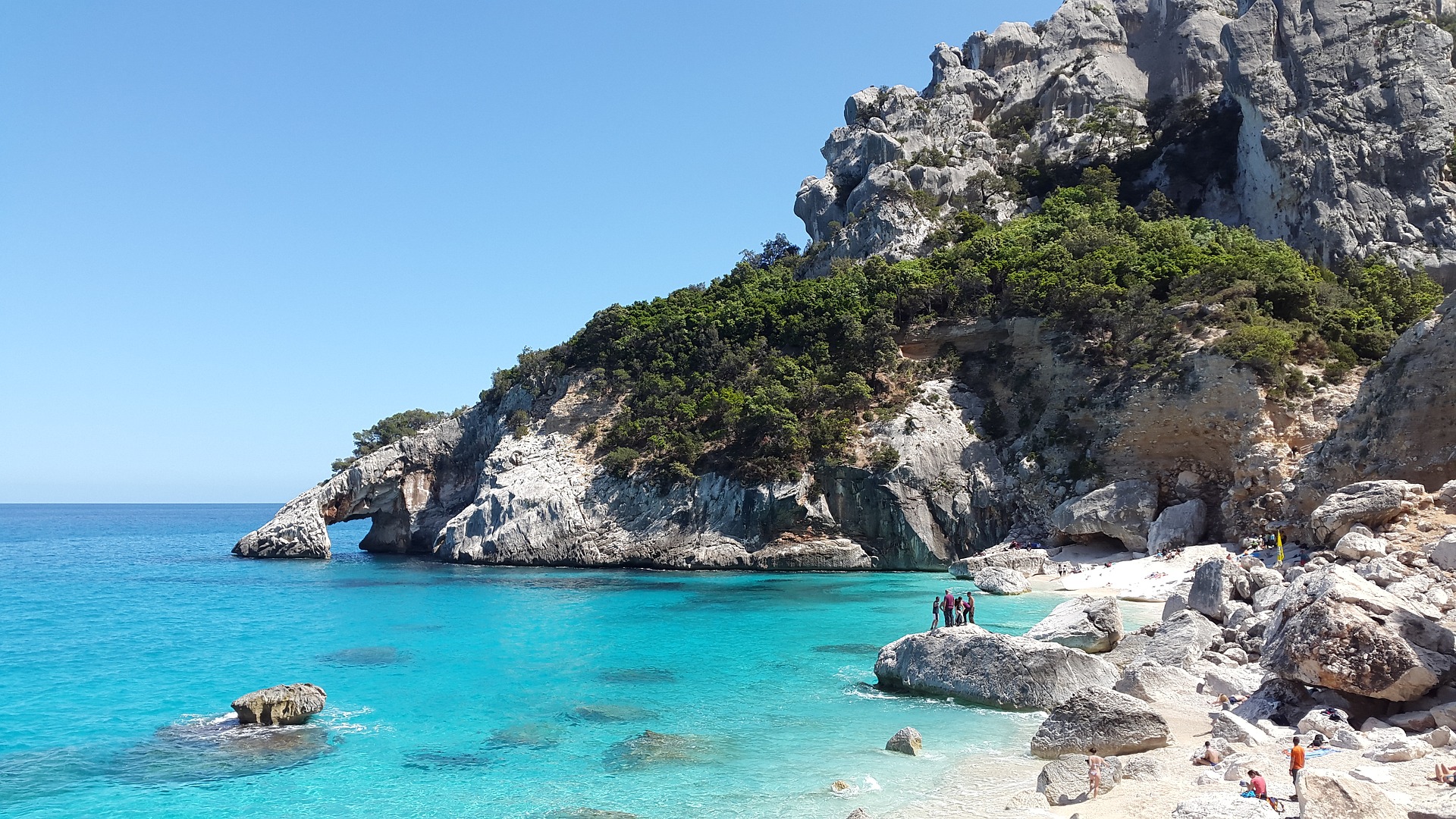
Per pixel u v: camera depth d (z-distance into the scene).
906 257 102.56
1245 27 96.25
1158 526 59.38
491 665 35.69
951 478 71.94
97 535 184.88
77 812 19.89
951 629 30.42
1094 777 18.17
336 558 96.94
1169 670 26.84
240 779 21.95
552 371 99.31
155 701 30.23
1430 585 29.48
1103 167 105.94
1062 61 128.50
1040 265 80.19
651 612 50.56
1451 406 46.16
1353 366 60.28
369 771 22.36
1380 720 20.52
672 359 92.88
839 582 63.81
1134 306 70.00
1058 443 69.31
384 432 111.56
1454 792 14.80
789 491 74.12
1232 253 76.00
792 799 19.61
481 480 92.31
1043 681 27.08
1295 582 25.45
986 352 80.50
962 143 120.38
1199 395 60.59
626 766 22.36
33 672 35.28
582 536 81.25
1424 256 80.44
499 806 19.69
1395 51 88.44
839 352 85.62
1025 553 61.78
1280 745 20.03
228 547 134.62
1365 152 85.56
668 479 81.12
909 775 21.03
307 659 37.34
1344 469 50.28
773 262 130.12
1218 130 106.06
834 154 131.50
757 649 38.56
